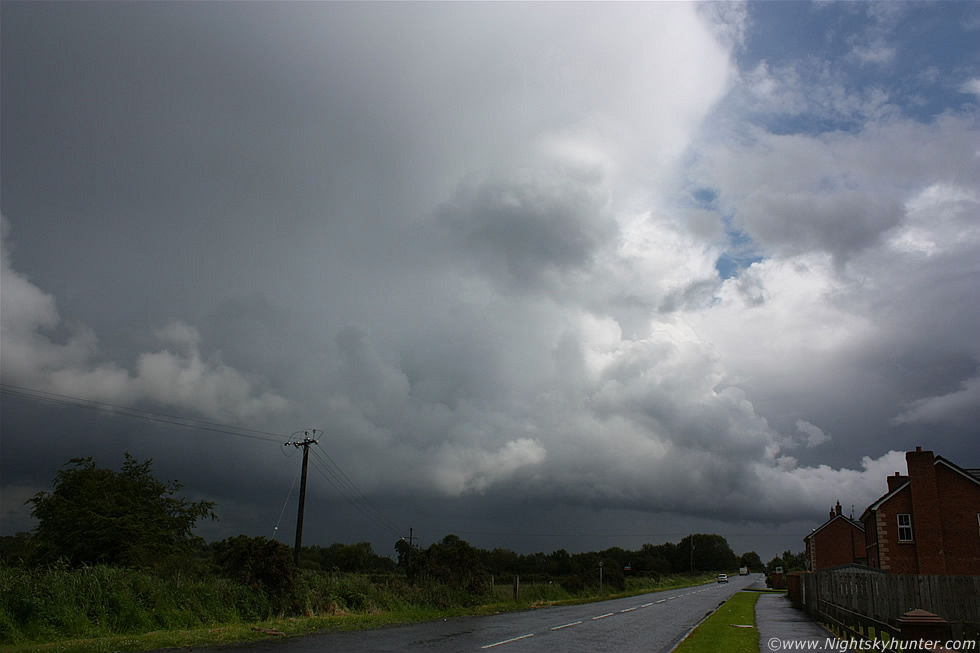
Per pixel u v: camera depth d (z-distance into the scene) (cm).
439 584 4138
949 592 2186
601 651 1998
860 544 6981
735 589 8444
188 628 2258
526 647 2073
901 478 5475
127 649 1758
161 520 4116
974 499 4350
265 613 2702
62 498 3722
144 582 2372
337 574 3584
